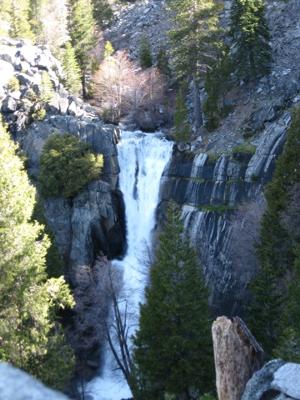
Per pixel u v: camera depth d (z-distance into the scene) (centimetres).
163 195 4325
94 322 3350
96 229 4281
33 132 4669
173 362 2220
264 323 2398
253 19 4509
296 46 4956
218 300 3466
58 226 4241
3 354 1617
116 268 3978
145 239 4369
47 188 4241
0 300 1706
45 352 1722
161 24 7288
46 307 1764
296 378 731
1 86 4941
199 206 4003
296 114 2806
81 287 3531
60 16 7769
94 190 4300
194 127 4741
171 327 2231
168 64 5950
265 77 4659
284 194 2669
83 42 6312
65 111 4941
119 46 7281
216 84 4575
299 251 2131
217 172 3988
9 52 5328
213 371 2175
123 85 5456
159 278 2308
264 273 2459
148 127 5366
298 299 1962
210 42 4691
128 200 4528
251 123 4259
